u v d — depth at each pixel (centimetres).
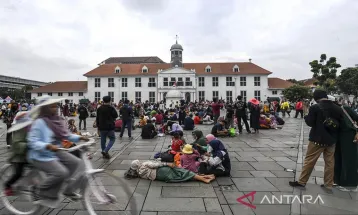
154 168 614
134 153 940
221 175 640
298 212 441
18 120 405
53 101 402
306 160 557
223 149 664
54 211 432
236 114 1488
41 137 383
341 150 553
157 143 1175
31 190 398
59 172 383
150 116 1989
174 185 573
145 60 8700
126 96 6356
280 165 751
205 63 6625
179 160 703
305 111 2877
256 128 1495
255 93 6219
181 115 1911
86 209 399
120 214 384
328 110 534
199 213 434
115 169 713
